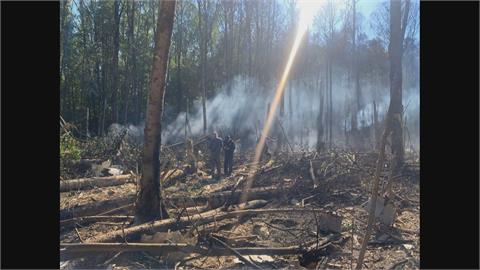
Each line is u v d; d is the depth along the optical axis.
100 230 6.00
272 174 10.48
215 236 5.36
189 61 31.30
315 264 4.89
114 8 24.58
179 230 5.86
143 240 5.31
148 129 6.31
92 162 10.64
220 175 11.44
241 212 6.93
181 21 28.44
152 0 27.55
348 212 7.36
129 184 9.35
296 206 7.91
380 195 6.45
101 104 25.28
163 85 6.38
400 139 10.88
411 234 6.02
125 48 27.58
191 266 4.73
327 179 9.10
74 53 26.38
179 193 8.38
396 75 10.67
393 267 4.78
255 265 4.75
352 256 5.02
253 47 33.25
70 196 7.89
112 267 4.60
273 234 6.16
